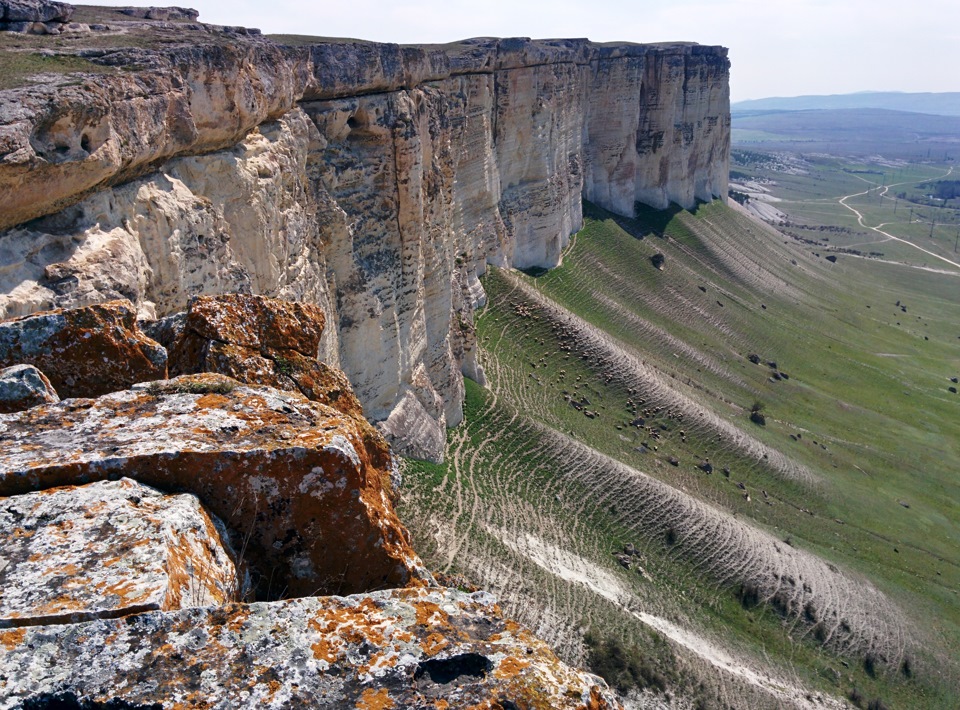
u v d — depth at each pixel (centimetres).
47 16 2181
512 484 4094
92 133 1543
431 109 4138
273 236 2433
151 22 2717
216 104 2081
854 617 4241
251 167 2323
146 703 545
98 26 2339
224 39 2328
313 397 1139
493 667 614
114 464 784
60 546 678
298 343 1198
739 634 3875
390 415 3650
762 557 4422
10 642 568
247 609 634
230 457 816
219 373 1065
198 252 1975
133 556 672
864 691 3809
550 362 5791
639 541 4184
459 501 3562
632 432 5475
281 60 2523
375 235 3516
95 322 1061
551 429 4678
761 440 6103
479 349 5491
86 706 541
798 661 3862
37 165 1378
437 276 4247
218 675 575
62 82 1492
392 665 603
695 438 5706
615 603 3431
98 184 1619
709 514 4559
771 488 5541
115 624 597
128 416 886
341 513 855
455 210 5556
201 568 716
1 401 930
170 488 800
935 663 4116
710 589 4106
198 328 1131
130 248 1684
